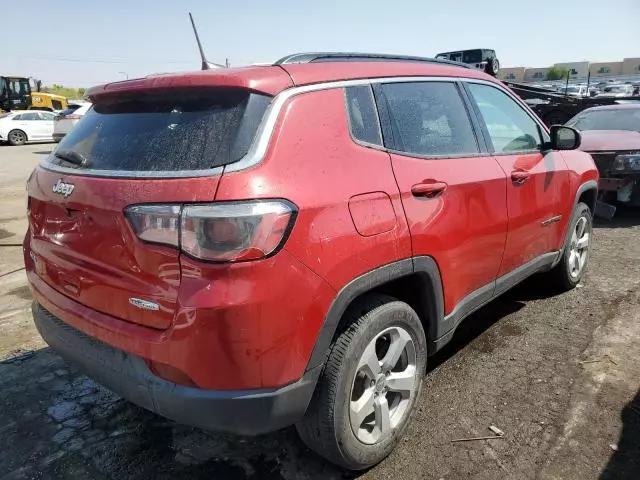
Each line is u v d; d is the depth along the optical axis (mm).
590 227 4758
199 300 1855
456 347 3719
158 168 2043
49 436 2824
